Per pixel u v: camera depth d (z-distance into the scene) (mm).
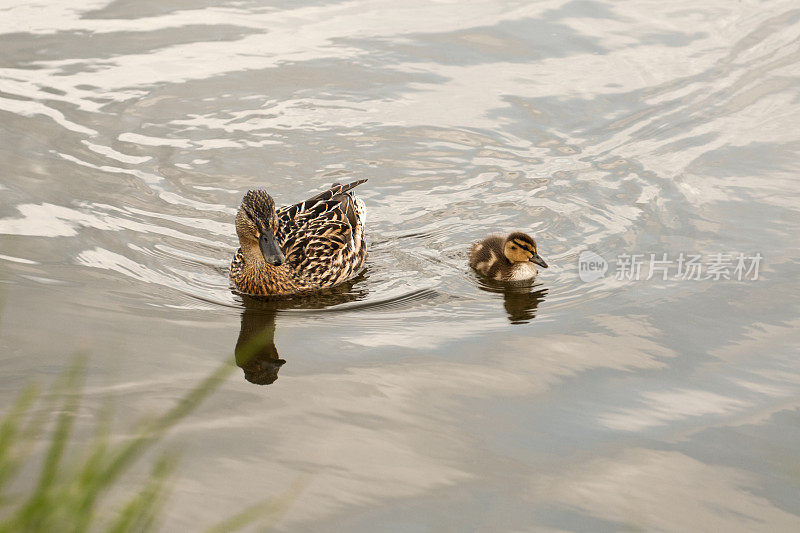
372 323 12531
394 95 18656
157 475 7520
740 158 16906
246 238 13453
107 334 11352
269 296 13305
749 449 9672
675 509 8672
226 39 20391
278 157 16859
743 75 19438
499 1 22438
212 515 8094
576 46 20469
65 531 5789
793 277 13445
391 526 8172
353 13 21797
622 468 9281
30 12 21172
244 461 8938
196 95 18328
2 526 5805
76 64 19062
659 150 17219
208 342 11508
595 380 11000
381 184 16391
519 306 13180
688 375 11133
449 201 16078
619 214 15500
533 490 8859
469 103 18500
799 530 8453
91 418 9328
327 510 8336
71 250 13648
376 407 10156
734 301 12891
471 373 11055
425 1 22453
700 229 14945
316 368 11031
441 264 14562
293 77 19062
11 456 7371
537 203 15930
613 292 13383
